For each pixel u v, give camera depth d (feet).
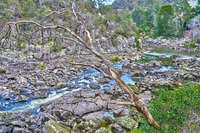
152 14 295.28
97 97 35.65
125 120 24.52
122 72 62.59
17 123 24.57
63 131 21.47
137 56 107.96
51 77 53.31
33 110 31.04
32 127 24.20
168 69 68.13
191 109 18.92
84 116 27.48
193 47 164.25
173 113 17.31
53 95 39.09
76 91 41.42
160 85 42.93
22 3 85.15
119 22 166.20
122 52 126.41
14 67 69.36
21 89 41.42
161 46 184.24
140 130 19.79
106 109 30.30
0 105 33.12
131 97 11.36
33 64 76.38
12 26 10.98
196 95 21.65
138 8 294.46
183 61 83.87
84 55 89.35
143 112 11.52
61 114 27.86
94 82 46.68
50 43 94.43
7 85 44.34
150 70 66.44
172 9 234.58
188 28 246.27
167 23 231.71
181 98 21.07
